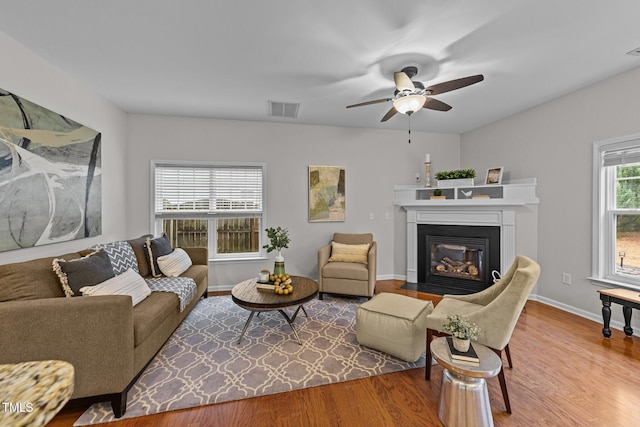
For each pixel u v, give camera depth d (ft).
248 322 8.08
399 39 6.73
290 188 13.64
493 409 5.44
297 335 8.23
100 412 5.36
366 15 5.89
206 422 5.16
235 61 7.75
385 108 11.51
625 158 8.63
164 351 7.50
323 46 7.03
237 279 13.15
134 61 7.73
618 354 7.30
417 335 6.96
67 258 6.94
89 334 5.13
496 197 12.46
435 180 15.15
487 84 9.33
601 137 9.20
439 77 8.73
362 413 5.38
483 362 5.08
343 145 14.20
